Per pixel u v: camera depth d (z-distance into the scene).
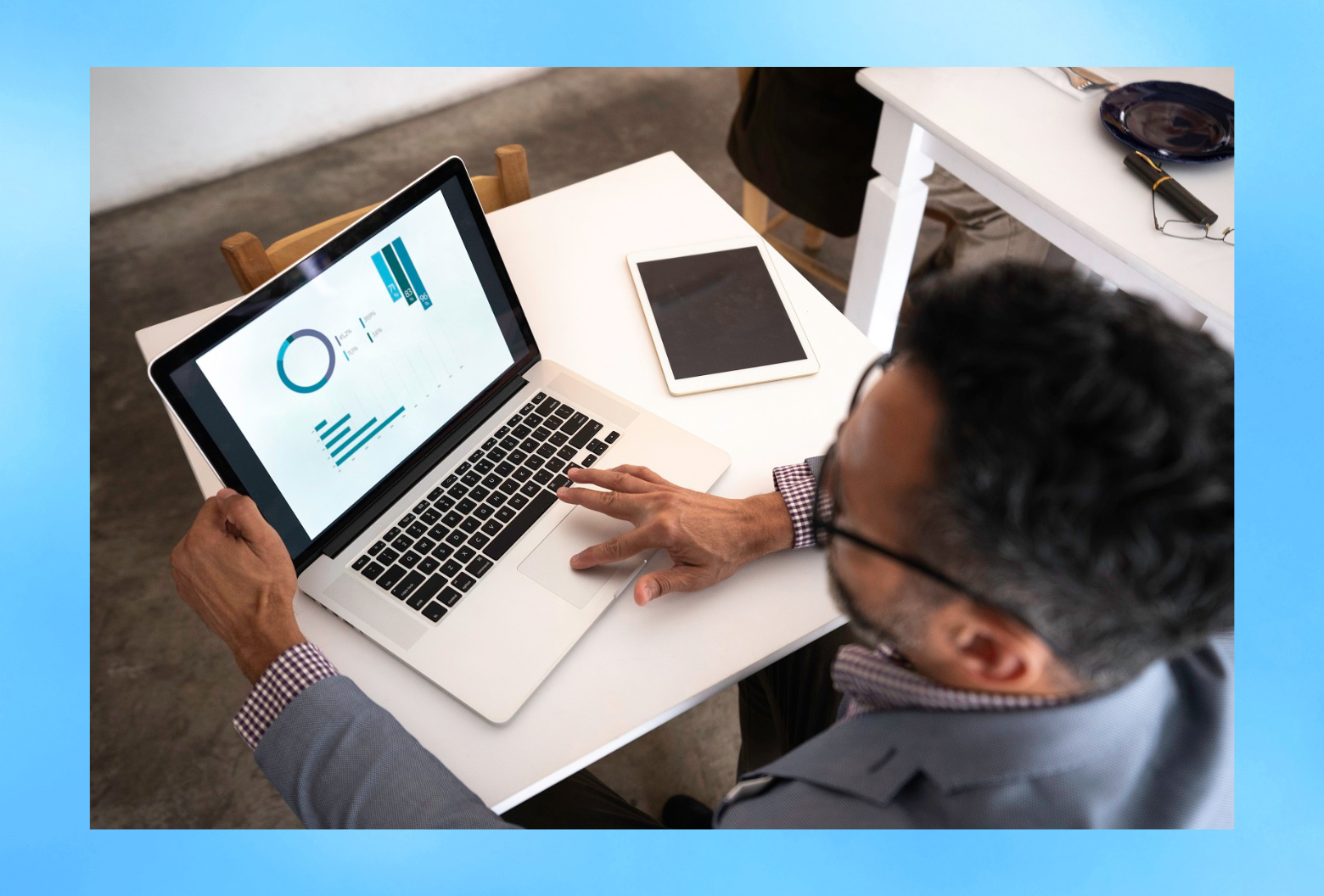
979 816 0.51
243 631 0.79
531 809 1.04
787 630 0.85
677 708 0.82
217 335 0.79
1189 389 0.38
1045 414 0.38
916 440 0.44
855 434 0.50
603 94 2.95
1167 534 0.38
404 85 2.84
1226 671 0.55
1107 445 0.37
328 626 0.86
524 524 0.92
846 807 0.54
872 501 0.48
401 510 0.93
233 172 2.74
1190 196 1.25
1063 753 0.50
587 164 2.72
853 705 0.69
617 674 0.83
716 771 1.56
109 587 1.79
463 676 0.81
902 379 0.45
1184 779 0.52
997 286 0.43
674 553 0.86
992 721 0.51
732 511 0.88
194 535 0.82
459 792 0.73
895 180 1.58
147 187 2.65
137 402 2.12
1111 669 0.45
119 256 2.48
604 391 1.04
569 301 1.15
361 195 2.66
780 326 1.11
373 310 0.90
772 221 2.24
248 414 0.83
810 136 1.75
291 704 0.76
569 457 0.98
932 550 0.45
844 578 0.55
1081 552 0.39
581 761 0.79
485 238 0.99
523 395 1.03
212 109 2.62
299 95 2.72
